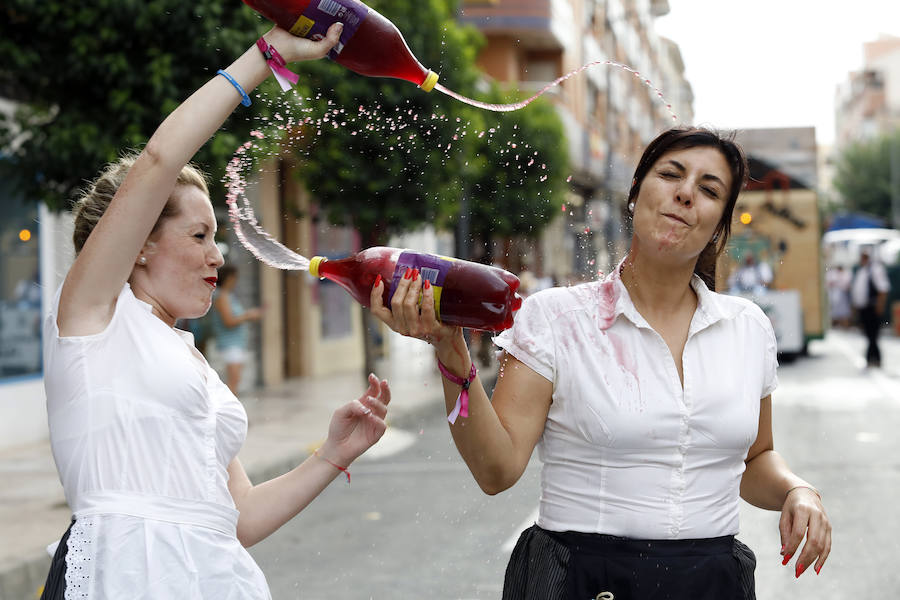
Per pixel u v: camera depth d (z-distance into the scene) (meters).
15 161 6.94
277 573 5.09
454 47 11.39
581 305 2.11
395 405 11.66
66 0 6.41
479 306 1.81
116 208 1.78
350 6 1.84
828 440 9.08
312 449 8.68
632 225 2.16
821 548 2.12
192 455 1.83
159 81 6.39
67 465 1.80
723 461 2.08
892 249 29.03
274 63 1.81
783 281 18.27
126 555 1.75
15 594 4.70
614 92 37.62
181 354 1.86
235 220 2.15
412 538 5.71
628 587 2.02
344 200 10.27
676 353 2.11
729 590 2.06
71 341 1.80
